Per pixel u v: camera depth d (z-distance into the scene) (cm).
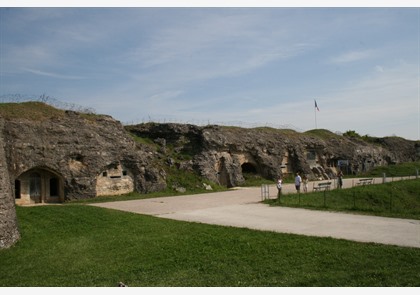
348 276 1141
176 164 4256
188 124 4706
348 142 6744
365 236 1656
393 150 7656
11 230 1673
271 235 1689
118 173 3662
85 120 3634
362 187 3825
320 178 5709
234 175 4641
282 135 5703
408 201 3694
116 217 2197
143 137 4588
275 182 4975
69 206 2495
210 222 2078
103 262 1409
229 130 5031
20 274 1312
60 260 1441
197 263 1348
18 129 3084
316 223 2002
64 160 3269
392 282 1062
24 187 3139
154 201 3136
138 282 1168
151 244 1611
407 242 1532
